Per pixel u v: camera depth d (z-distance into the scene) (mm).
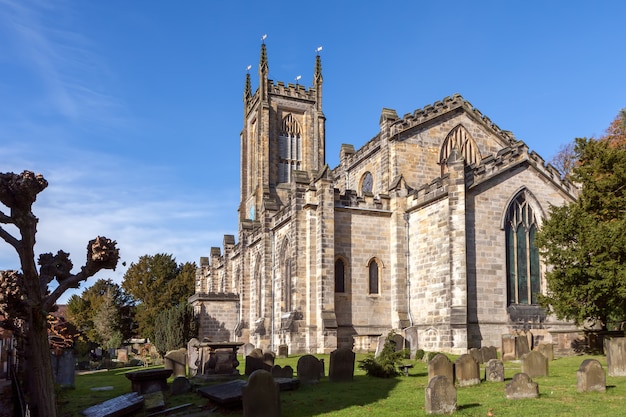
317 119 106938
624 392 22781
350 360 29875
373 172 59625
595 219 37156
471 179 44188
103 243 16047
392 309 50094
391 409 21250
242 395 20234
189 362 37844
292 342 49312
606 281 33812
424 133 55375
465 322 41469
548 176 46250
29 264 15156
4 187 14734
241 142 113188
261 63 104062
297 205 51812
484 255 43531
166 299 101938
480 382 26562
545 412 19516
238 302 75688
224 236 84875
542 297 37844
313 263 50031
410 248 49750
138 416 22797
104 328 92938
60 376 32625
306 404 22938
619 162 38438
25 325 21344
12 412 21578
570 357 36812
